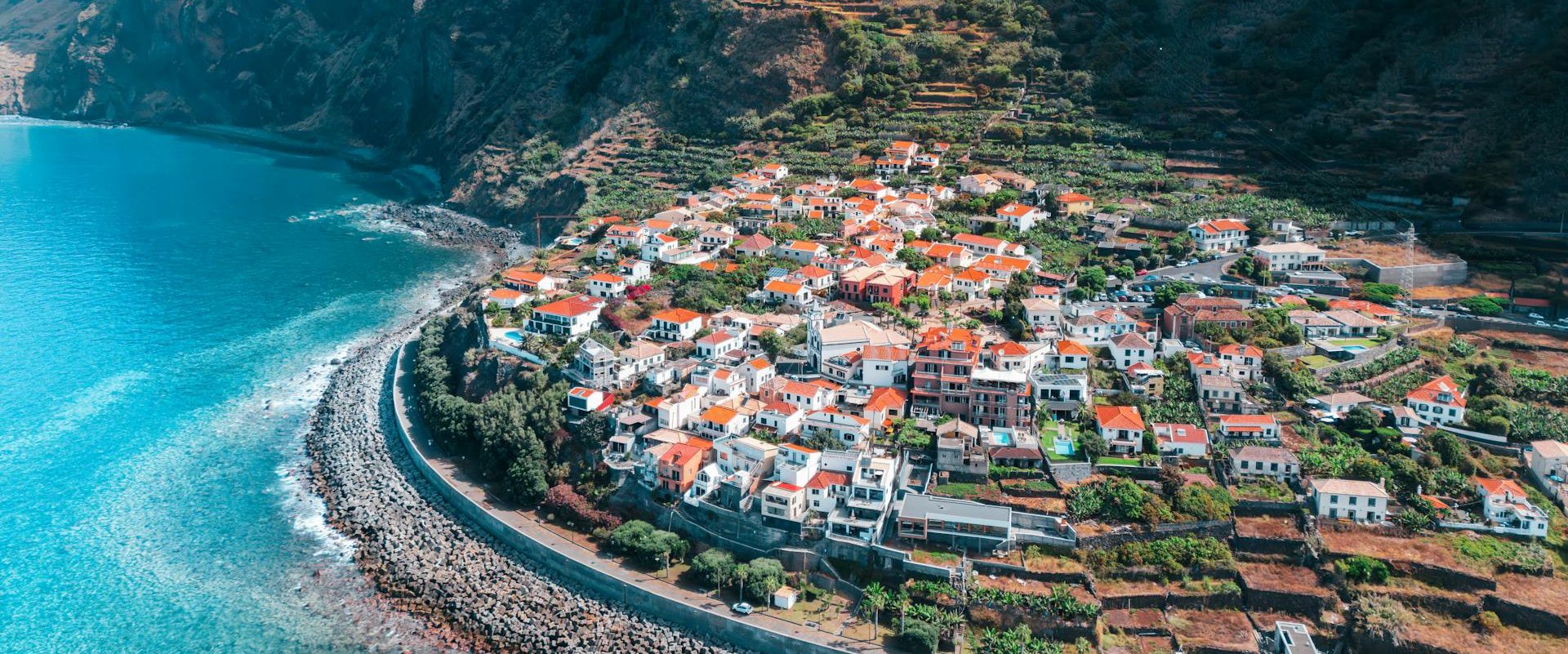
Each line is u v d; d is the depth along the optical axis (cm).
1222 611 17850
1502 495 18862
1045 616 17512
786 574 19000
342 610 19238
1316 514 18900
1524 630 17112
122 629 18650
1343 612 17588
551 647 18125
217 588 19825
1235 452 19962
